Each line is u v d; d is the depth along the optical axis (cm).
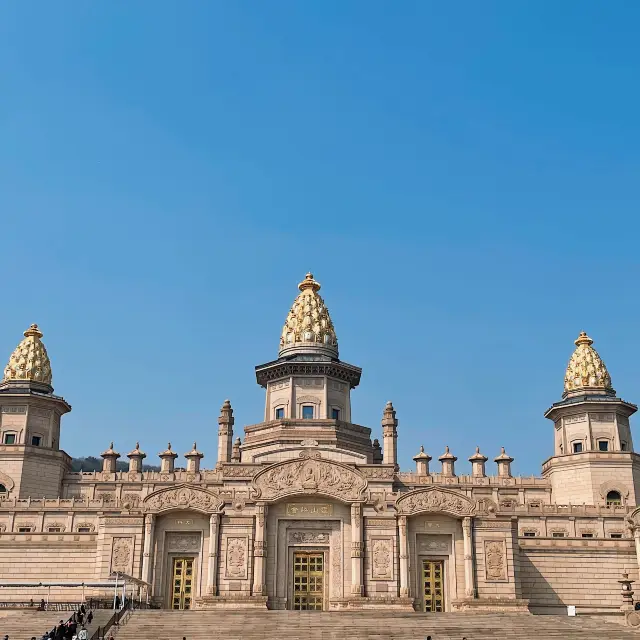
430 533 7544
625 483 9944
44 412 10550
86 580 7869
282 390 10531
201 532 7588
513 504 10019
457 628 5803
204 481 10175
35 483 9988
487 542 7444
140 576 7388
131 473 10312
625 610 6644
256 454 9625
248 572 7375
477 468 10612
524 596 7944
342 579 7431
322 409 10356
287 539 7588
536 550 8100
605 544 8156
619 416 10500
